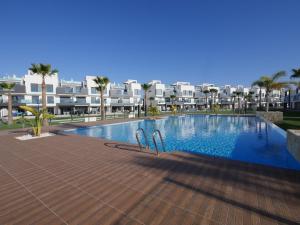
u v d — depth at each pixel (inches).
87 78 1850.4
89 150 322.7
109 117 1270.9
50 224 122.6
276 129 579.5
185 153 293.7
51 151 320.5
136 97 2260.1
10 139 449.4
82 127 714.8
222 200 146.9
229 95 2923.2
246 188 166.2
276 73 1079.0
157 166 232.1
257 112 1179.9
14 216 132.5
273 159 323.3
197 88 3213.6
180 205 141.3
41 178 200.8
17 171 223.5
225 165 230.5
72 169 227.3
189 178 191.8
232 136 570.3
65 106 1701.5
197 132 669.3
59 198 156.9
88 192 166.6
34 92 1491.1
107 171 217.8
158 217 127.2
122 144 372.2
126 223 121.7
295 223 117.6
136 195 158.7
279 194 154.1
